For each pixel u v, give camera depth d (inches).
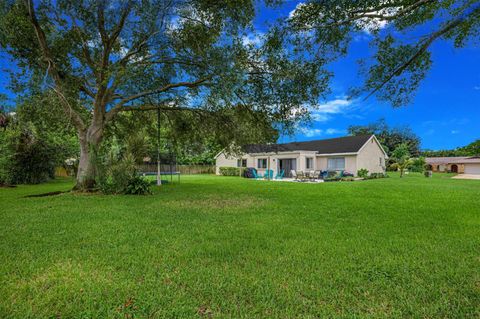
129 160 411.5
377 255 137.5
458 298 94.8
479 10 171.8
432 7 193.0
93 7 341.7
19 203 306.5
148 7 312.3
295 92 343.0
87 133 422.0
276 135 428.1
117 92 457.1
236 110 434.0
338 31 219.6
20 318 83.0
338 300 94.0
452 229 191.3
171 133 577.6
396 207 286.0
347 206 292.8
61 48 374.6
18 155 595.5
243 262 128.0
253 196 381.4
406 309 88.4
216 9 302.2
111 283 105.5
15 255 135.0
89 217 229.9
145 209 272.2
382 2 194.5
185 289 101.4
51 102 365.1
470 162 1475.1
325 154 970.1
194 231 185.0
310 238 168.7
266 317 84.7
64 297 94.9
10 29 334.0
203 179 841.5
